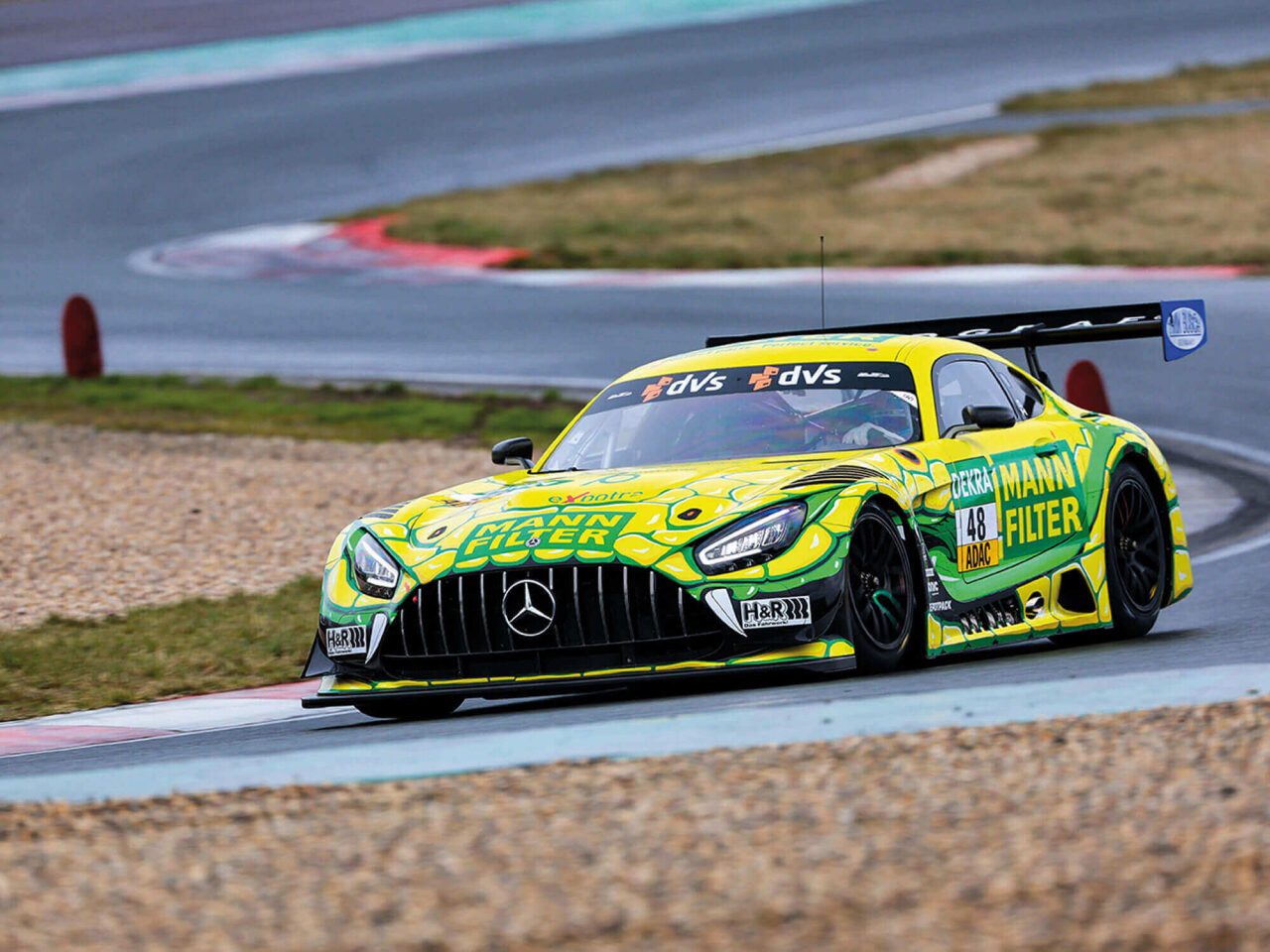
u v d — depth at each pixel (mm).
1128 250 93875
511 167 130500
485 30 187250
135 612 35719
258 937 11789
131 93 162625
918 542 23922
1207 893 11711
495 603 22438
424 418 62469
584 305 86500
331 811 15680
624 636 22062
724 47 175750
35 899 13000
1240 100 142500
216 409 65875
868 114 144000
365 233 109625
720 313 81812
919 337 27812
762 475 23469
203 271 101500
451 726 22219
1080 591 27516
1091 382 57000
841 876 12469
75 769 21250
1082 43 171625
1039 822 13680
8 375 74688
